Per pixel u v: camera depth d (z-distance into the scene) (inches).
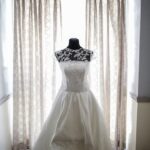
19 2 94.6
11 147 104.0
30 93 98.6
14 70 97.3
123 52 97.0
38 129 100.9
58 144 80.7
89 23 95.3
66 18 99.7
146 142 87.7
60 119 81.1
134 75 92.7
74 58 80.9
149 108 86.4
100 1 94.6
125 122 100.7
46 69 99.1
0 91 87.7
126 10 99.0
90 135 79.4
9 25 101.6
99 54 97.2
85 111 80.7
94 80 99.1
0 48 88.7
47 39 97.4
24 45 97.6
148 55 85.4
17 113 99.8
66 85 83.0
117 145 101.0
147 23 84.4
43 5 96.7
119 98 99.0
